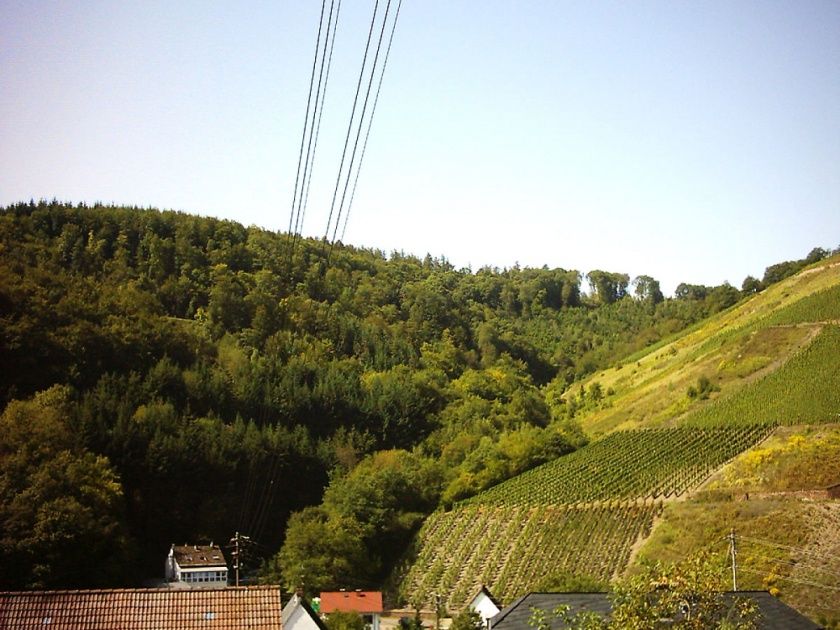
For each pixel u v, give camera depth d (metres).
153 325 175.12
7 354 147.75
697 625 35.75
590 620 36.91
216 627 43.97
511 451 162.50
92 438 136.50
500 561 123.44
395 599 123.62
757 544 99.56
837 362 173.12
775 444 139.62
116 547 117.75
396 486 146.75
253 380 171.62
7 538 108.19
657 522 119.44
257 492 148.25
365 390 185.38
